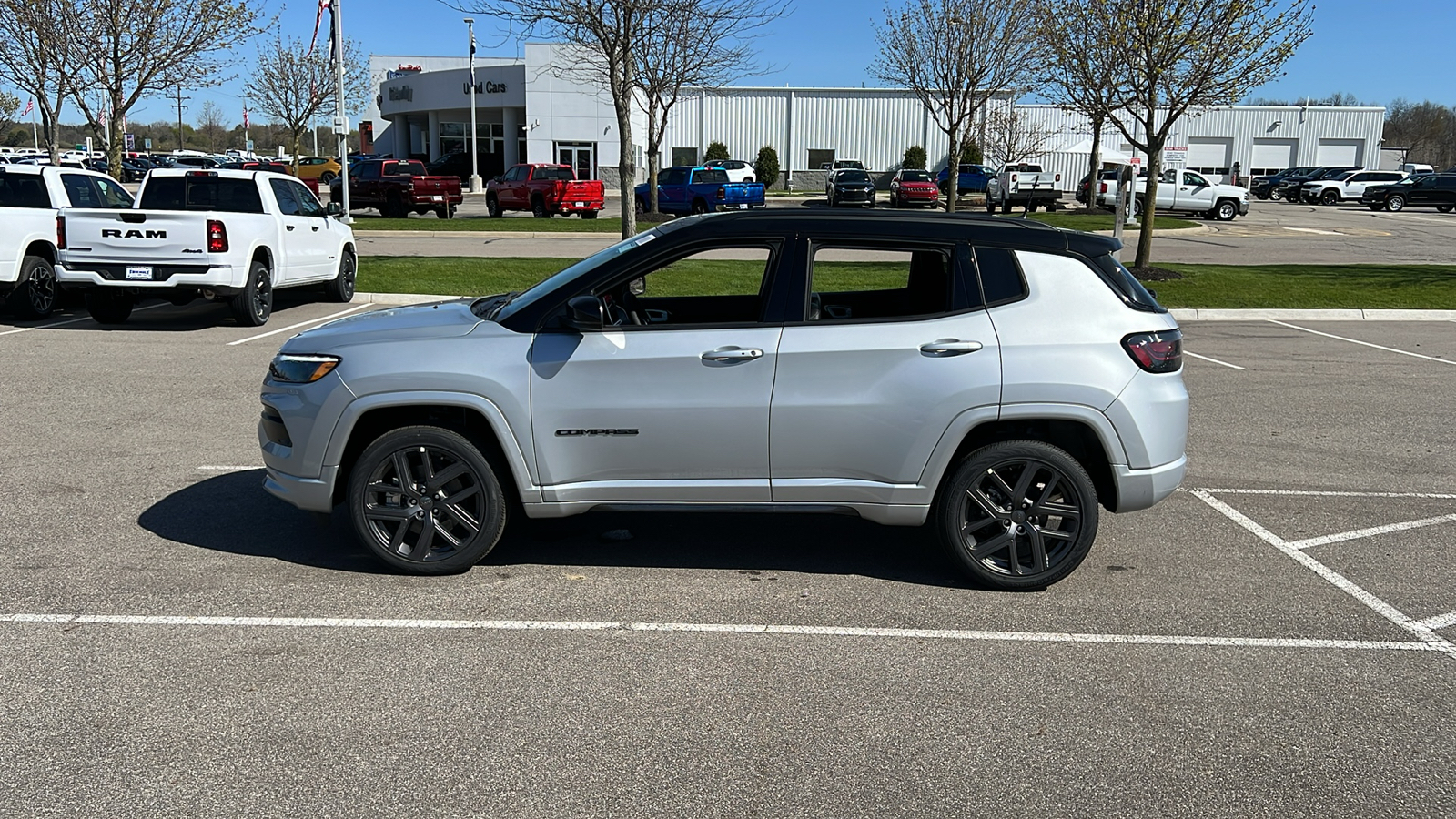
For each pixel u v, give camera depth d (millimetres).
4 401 8750
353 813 3213
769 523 6086
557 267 19266
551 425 4918
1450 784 3475
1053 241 4961
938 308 5008
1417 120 118000
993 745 3670
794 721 3818
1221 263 22172
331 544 5570
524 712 3852
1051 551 5062
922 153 59844
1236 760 3604
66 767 3424
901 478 4914
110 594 4848
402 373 4910
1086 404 4820
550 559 5441
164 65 18359
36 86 18250
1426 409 9297
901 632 4613
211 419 8258
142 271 12297
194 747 3562
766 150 59438
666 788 3375
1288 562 5555
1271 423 8711
